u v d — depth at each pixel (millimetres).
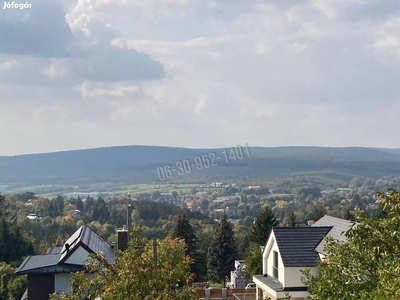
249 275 54562
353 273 15375
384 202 12109
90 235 37062
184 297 16469
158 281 16281
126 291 15906
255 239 73250
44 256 33938
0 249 59781
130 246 18609
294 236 31141
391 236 12094
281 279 30125
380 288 12578
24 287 42219
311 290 16922
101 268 18438
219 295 40594
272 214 74062
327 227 32094
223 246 72625
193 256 64312
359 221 14102
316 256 29859
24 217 105938
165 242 44594
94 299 18484
